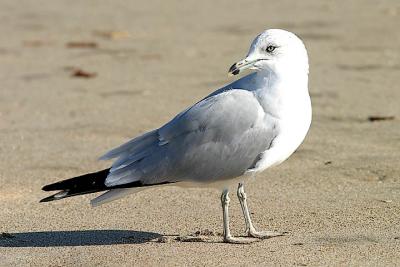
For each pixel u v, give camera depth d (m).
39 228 10.98
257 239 10.30
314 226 10.79
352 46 24.02
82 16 30.98
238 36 26.27
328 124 16.11
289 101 10.20
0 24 29.41
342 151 14.31
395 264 9.31
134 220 11.21
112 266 9.50
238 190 10.57
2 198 12.34
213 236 10.53
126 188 10.21
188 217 11.30
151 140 10.38
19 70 22.41
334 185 12.61
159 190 12.51
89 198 12.24
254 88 10.38
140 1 34.59
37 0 34.91
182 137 10.25
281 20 28.52
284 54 10.27
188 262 9.55
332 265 9.33
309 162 13.78
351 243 10.05
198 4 33.34
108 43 25.89
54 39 26.72
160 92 19.30
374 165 13.48
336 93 18.70
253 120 10.16
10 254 10.01
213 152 10.18
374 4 31.12
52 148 15.01
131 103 18.31
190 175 10.26
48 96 19.34
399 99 18.02
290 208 11.58
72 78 21.31
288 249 9.91
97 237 10.56
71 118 17.22
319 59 22.45
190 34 26.95
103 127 16.39
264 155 10.20
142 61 23.12
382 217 11.05
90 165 13.96
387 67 21.34
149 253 9.90
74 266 9.56
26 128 16.50
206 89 19.45
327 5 31.39
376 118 16.33
